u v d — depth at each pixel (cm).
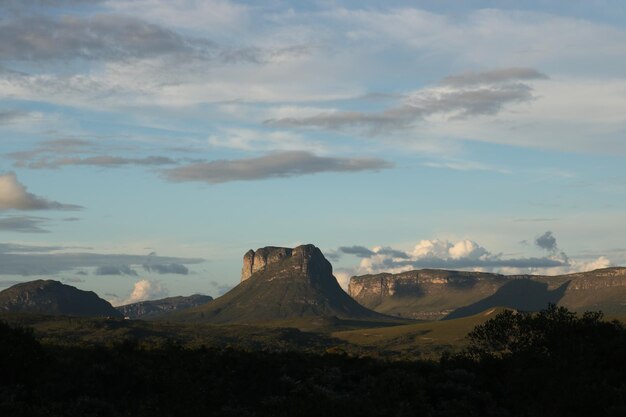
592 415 4497
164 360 5556
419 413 4688
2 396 4259
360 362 6506
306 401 4347
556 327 6053
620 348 5731
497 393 5372
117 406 4572
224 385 5112
